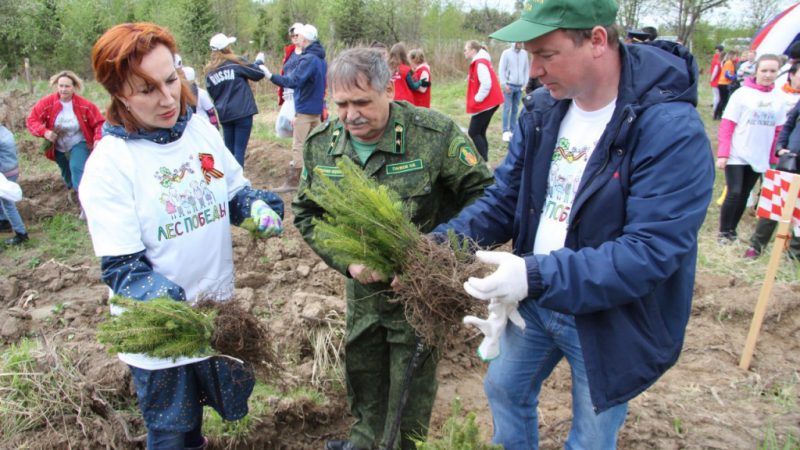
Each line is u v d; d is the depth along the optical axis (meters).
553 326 2.25
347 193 2.16
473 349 4.21
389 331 2.73
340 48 22.67
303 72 7.27
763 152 5.78
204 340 2.03
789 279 5.21
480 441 1.93
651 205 1.81
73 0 23.36
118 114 2.12
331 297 4.29
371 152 2.52
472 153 2.60
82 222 6.96
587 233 2.01
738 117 5.77
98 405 3.25
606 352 2.00
